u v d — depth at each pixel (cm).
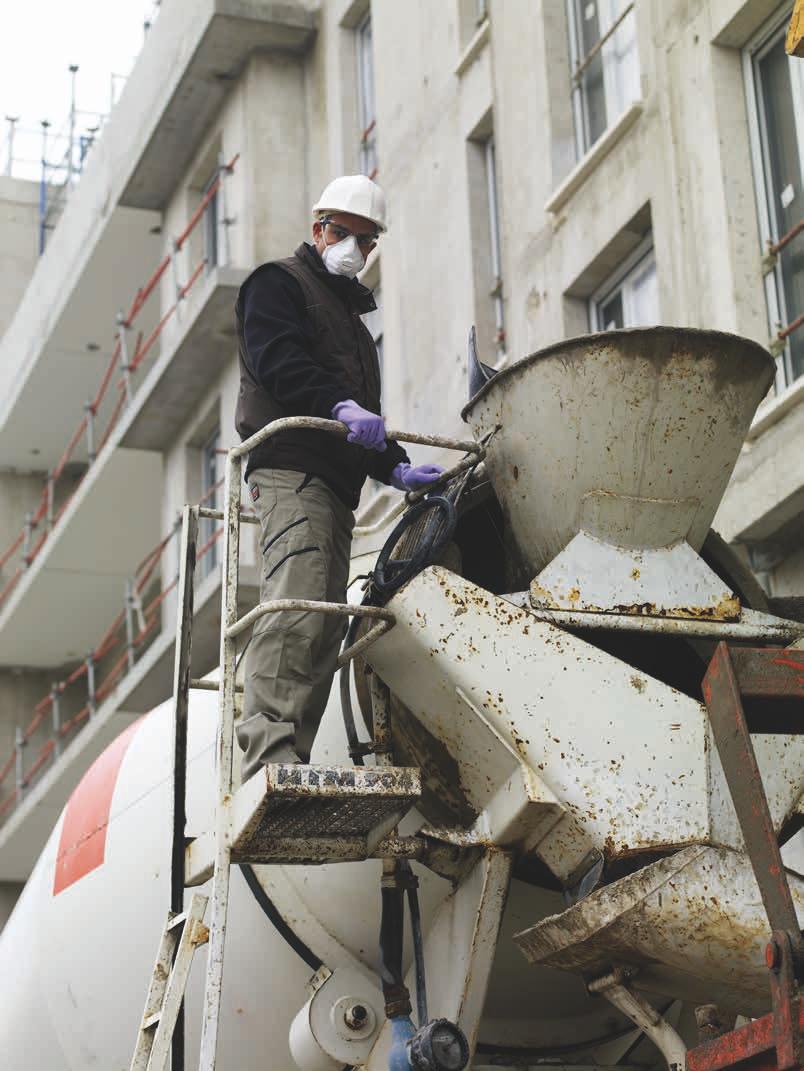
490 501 511
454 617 454
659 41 1127
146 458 2214
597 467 473
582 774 436
